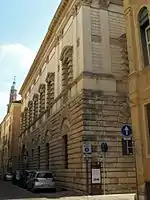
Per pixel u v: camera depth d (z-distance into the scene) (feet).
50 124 104.47
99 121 71.36
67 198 59.31
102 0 82.69
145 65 46.34
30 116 152.56
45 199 58.75
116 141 71.26
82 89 72.59
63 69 91.81
